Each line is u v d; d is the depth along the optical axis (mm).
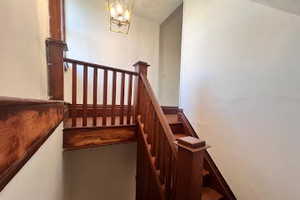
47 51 1408
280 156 1479
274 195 1530
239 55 1875
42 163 840
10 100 416
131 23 3633
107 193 2830
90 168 2674
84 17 3025
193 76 2619
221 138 2096
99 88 3158
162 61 4426
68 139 1793
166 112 3660
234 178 1917
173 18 4285
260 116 1648
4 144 397
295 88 1368
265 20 1601
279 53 1485
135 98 2219
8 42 564
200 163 1293
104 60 3252
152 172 1849
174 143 1536
